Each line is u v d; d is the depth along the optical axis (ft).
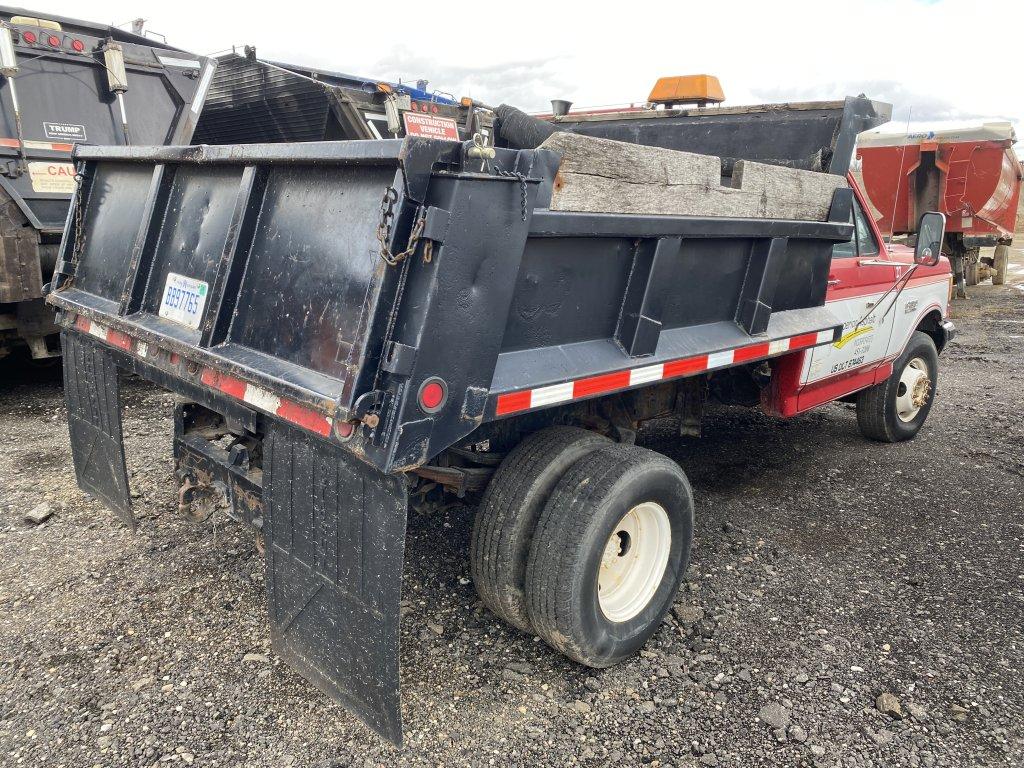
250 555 11.82
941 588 11.73
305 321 7.65
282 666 9.23
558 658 9.64
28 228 19.63
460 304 6.72
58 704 8.49
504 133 14.34
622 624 9.33
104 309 10.80
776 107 15.39
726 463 17.07
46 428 18.10
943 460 17.65
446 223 6.40
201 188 9.61
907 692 9.20
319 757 7.83
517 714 8.60
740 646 10.07
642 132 17.76
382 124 29.73
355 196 7.33
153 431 17.76
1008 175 47.93
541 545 8.61
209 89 20.03
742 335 11.25
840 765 8.00
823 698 9.05
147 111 22.91
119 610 10.33
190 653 9.45
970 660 9.89
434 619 10.34
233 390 8.21
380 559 7.10
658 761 7.97
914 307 17.63
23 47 19.81
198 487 10.64
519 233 7.09
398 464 6.53
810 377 14.33
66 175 20.88
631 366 9.10
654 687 9.18
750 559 12.50
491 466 9.62
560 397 8.16
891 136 46.24
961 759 8.13
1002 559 12.75
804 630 10.48
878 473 16.70
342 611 7.65
